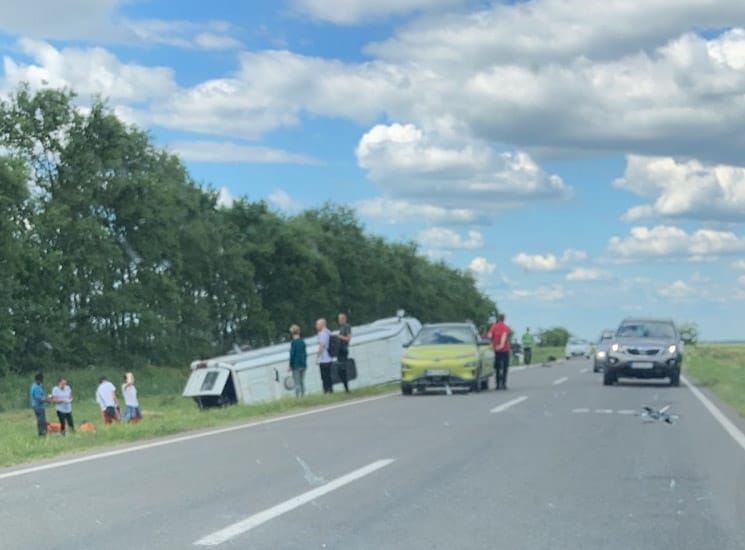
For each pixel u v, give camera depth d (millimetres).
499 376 29094
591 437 15562
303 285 70625
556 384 31625
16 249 50406
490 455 13375
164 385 52469
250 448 14438
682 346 30344
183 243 63406
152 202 59531
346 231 80312
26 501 10023
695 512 9375
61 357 54156
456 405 22562
